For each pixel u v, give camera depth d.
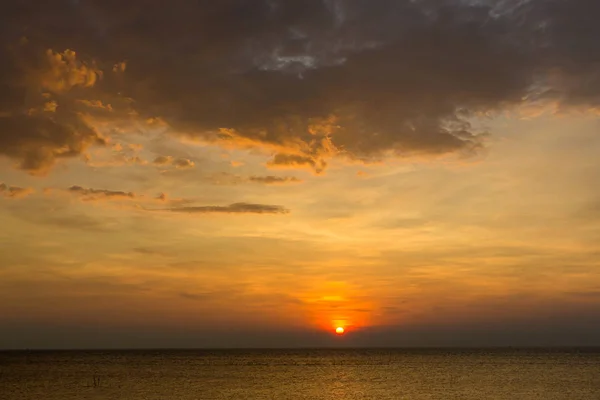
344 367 149.38
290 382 97.31
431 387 86.00
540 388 82.94
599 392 77.12
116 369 141.25
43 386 89.81
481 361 185.12
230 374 119.88
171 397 74.31
